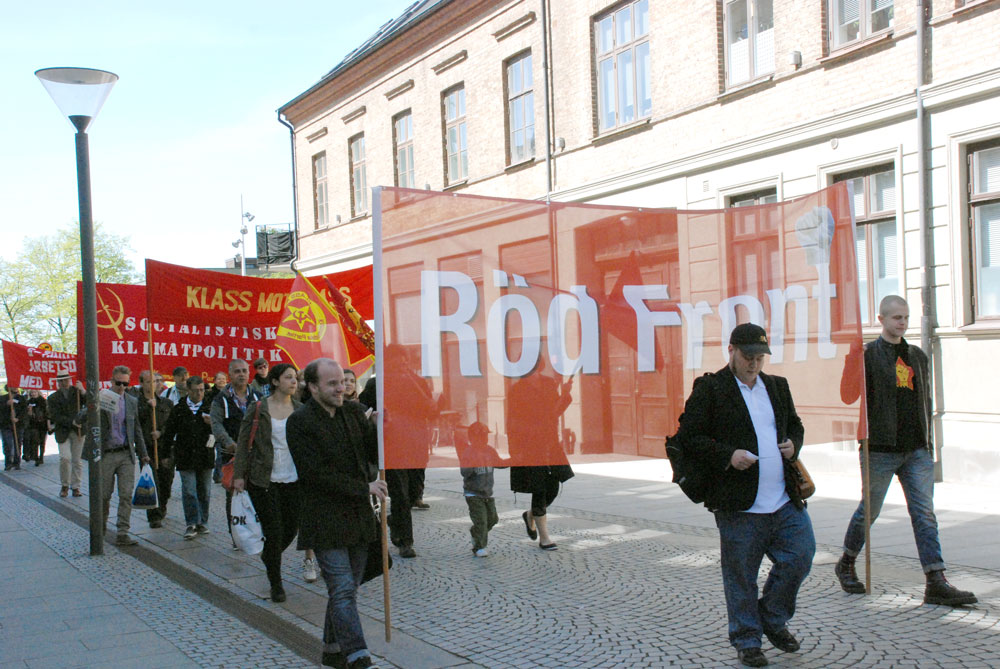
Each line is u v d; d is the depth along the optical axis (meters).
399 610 6.34
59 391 14.58
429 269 5.66
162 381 13.71
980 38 11.15
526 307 5.85
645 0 16.12
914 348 6.00
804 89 13.34
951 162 11.52
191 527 9.68
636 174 16.09
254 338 10.55
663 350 6.11
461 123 21.03
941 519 8.72
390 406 5.53
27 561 8.88
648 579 6.88
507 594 6.65
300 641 5.84
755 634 4.75
